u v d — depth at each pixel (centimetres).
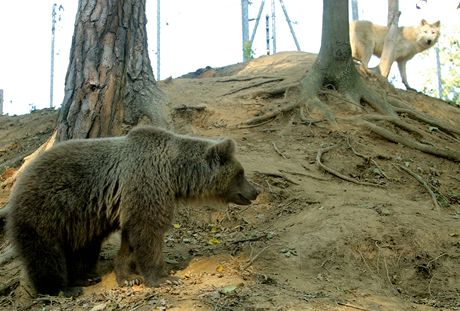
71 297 633
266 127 1177
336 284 666
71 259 693
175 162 670
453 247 764
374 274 712
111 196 648
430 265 735
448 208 944
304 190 919
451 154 1133
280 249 724
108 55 907
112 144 675
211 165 686
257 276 643
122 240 664
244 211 874
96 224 662
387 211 823
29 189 646
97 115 890
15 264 755
